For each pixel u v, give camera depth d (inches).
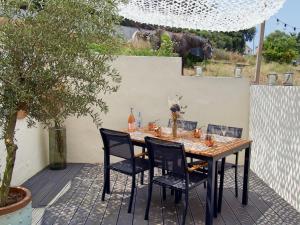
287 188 157.1
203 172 147.0
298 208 145.6
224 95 214.8
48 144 212.2
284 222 134.4
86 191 166.6
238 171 205.0
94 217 136.2
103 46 99.7
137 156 152.1
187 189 123.8
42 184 176.4
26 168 181.8
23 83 92.6
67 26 91.2
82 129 217.6
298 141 146.6
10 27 88.1
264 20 187.5
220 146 136.8
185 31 499.2
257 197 163.2
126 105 215.6
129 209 141.0
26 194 106.9
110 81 207.6
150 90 215.0
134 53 266.5
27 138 181.9
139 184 178.4
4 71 89.7
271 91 177.8
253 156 207.9
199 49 481.7
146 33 423.2
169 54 269.9
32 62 91.9
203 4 182.1
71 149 219.3
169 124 188.5
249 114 215.3
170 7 191.6
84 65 96.7
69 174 194.9
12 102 91.2
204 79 214.1
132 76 214.1
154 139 128.4
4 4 88.7
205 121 216.2
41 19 89.7
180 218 136.9
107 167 155.2
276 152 170.9
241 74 218.2
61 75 93.1
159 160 132.0
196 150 128.3
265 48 542.0
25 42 88.5
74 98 96.3
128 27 421.7
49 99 96.4
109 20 95.7
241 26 203.8
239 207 150.0
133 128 171.8
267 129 183.6
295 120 149.7
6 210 95.2
